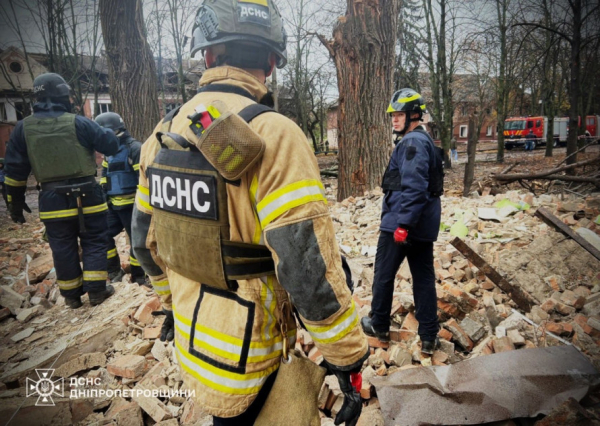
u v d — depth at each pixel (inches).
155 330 124.2
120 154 170.1
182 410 92.7
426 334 102.0
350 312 42.3
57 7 538.3
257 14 47.4
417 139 95.7
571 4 406.3
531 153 1092.5
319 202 41.0
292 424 45.8
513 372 87.9
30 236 297.4
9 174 145.3
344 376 45.0
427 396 84.0
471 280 142.2
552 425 72.4
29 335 140.8
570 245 152.8
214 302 45.3
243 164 39.2
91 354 115.4
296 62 999.0
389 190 102.3
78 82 573.9
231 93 46.6
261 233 43.6
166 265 52.7
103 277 157.4
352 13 293.0
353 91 301.0
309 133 1200.8
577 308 122.3
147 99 288.7
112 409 95.0
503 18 630.5
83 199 148.9
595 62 558.9
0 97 903.7
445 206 246.2
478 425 79.0
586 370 87.7
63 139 141.4
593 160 304.8
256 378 44.4
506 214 207.9
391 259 102.8
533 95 1234.0
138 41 282.0
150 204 51.1
